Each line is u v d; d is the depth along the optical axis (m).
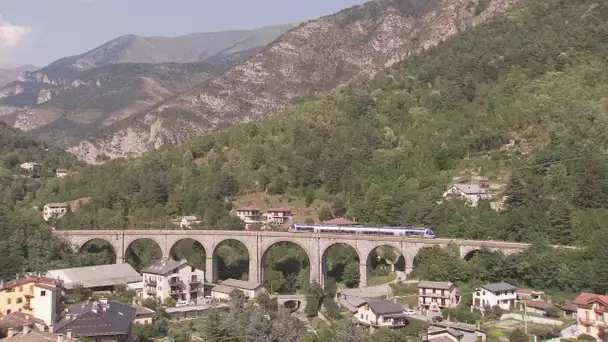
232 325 120.56
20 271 158.88
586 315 112.06
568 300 132.88
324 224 194.12
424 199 194.50
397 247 169.00
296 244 196.88
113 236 195.25
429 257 158.00
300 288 175.62
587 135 196.88
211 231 189.50
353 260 188.00
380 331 117.25
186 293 161.00
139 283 166.50
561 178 177.38
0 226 180.00
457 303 138.62
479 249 157.75
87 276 163.75
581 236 152.88
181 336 121.50
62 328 104.19
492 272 148.12
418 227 181.62
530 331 114.50
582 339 109.19
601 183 165.12
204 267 195.38
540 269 143.12
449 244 161.50
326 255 183.50
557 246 152.25
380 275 178.88
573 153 187.50
